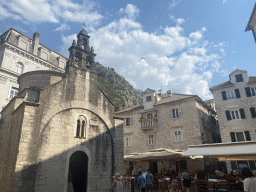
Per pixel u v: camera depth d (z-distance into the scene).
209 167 20.77
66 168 13.13
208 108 35.03
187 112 29.70
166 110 31.98
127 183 20.27
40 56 41.09
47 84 19.22
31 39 40.31
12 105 16.25
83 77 16.31
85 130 15.02
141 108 34.94
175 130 29.92
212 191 13.90
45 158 12.46
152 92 34.88
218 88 29.98
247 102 27.27
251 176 5.25
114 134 16.53
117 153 16.14
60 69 43.91
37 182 11.68
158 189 17.80
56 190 12.28
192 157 19.50
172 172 21.14
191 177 18.39
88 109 15.63
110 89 105.94
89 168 14.24
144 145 32.47
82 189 15.39
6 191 11.77
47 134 13.03
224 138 27.66
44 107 13.45
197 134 27.69
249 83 27.67
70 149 13.77
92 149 14.90
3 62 33.56
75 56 17.72
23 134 12.05
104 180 14.71
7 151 14.20
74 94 15.27
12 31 37.34
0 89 32.44
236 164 25.52
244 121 26.73
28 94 13.91
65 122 14.16
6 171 12.95
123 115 37.50
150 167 31.12
